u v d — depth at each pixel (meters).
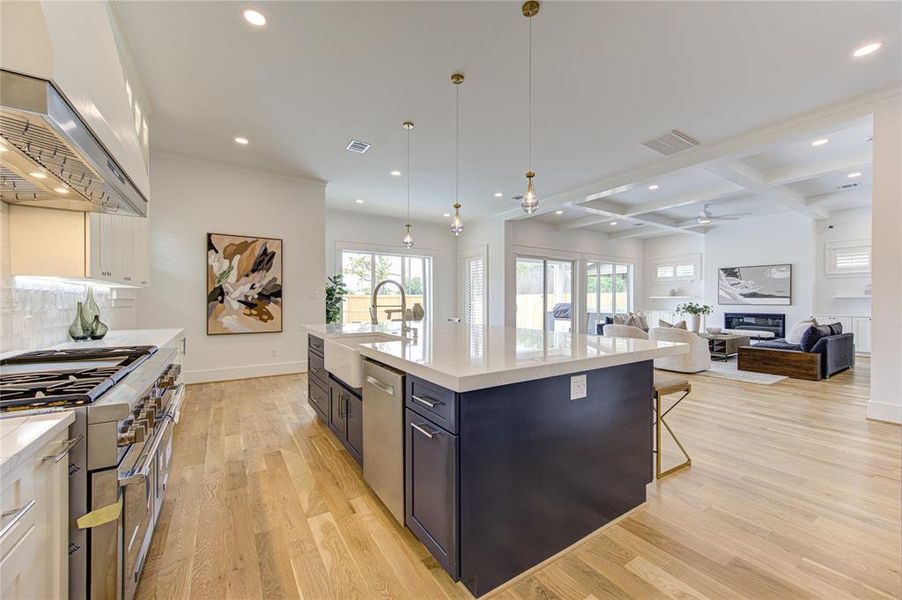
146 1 2.13
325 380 3.02
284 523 1.88
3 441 0.84
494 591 1.45
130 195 1.77
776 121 3.63
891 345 3.24
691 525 1.85
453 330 2.96
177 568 1.56
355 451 2.39
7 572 0.78
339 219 7.21
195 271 4.67
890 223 3.17
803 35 2.45
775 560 1.60
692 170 4.62
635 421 1.99
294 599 1.42
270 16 2.26
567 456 1.67
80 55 1.17
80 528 1.07
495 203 6.75
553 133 3.87
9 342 1.97
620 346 2.02
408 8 2.21
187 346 4.64
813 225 7.73
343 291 6.70
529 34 2.43
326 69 2.80
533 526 1.56
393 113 3.46
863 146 4.35
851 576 1.51
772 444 2.85
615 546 1.70
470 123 3.67
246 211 4.98
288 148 4.28
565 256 8.75
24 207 2.03
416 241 8.12
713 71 2.83
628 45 2.54
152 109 3.37
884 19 2.30
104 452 1.11
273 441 2.94
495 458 1.44
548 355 1.72
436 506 1.48
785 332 8.10
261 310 5.07
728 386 4.67
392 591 1.45
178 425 3.28
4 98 0.91
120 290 3.78
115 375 1.42
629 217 7.39
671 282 10.06
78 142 1.16
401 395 1.73
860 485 2.22
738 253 8.75
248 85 3.00
